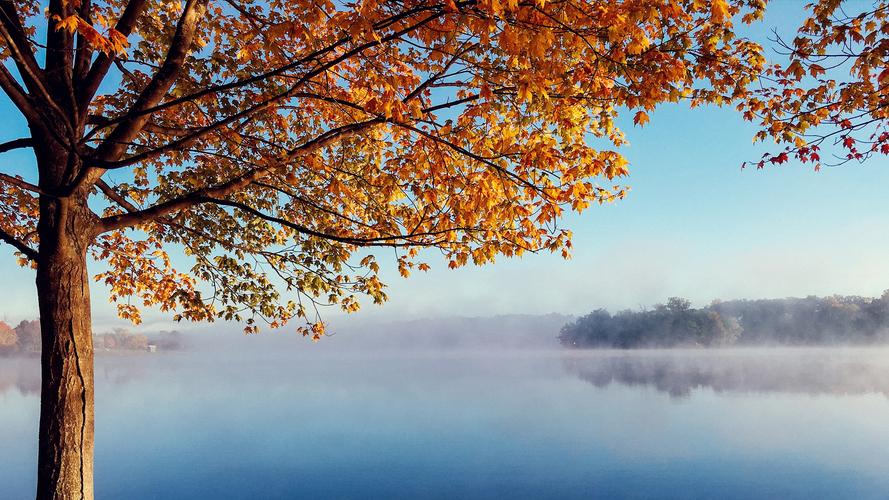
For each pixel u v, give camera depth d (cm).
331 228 849
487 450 3341
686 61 591
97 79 579
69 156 489
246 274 983
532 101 550
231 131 656
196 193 588
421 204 696
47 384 521
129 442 3675
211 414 5281
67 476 514
